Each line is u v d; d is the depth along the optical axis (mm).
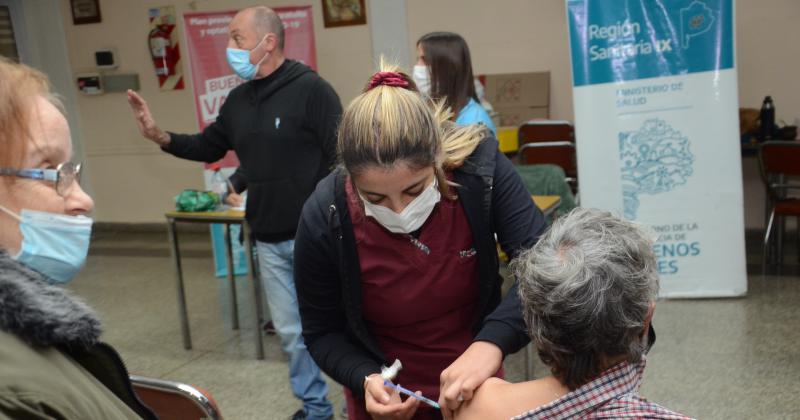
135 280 5152
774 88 4805
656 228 3818
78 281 5199
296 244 1354
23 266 823
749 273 4266
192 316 4242
